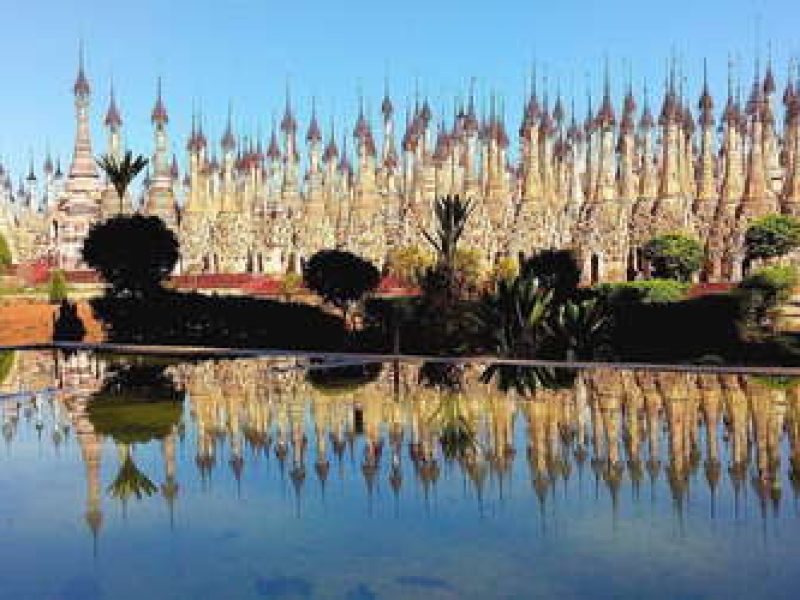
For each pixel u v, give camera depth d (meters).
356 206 83.00
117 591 8.85
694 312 31.84
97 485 13.27
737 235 63.56
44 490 13.01
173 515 11.57
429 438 16.30
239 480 13.43
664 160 68.56
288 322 38.00
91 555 10.00
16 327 47.31
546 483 12.84
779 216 57.31
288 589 8.81
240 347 38.69
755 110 66.31
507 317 32.19
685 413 18.38
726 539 10.07
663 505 11.53
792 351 29.73
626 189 76.44
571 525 10.76
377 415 18.98
